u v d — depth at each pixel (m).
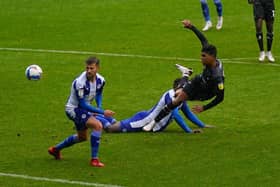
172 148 29.22
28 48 50.25
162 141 30.16
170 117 31.45
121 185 25.03
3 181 25.45
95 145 26.89
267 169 26.61
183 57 47.03
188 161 27.59
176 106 30.14
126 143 29.91
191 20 59.16
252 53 48.06
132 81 41.19
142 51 48.84
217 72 28.92
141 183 25.23
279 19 58.44
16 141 30.36
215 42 51.56
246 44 50.78
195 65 44.88
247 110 35.12
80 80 26.64
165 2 65.69
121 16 60.84
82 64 45.38
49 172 26.42
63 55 47.91
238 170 26.53
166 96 31.06
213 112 34.81
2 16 61.56
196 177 25.81
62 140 30.50
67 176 25.97
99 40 52.53
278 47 49.81
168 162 27.50
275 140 30.19
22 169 26.77
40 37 53.91
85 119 26.83
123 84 40.53
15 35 54.69
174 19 59.53
